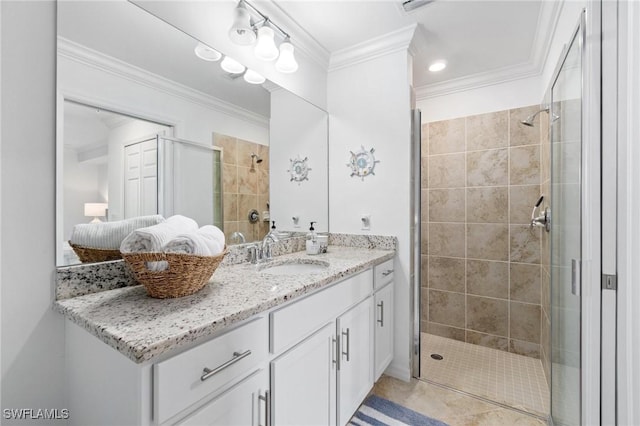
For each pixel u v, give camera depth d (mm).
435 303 2564
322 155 2121
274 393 954
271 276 1212
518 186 2225
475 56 2070
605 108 933
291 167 1870
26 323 843
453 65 2195
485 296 2354
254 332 889
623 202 908
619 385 924
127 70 1084
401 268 1902
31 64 861
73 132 944
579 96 1045
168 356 668
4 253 812
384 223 1958
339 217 2135
